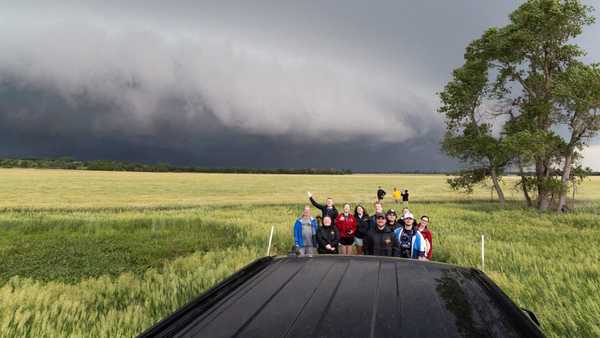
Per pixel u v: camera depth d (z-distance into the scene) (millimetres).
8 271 10422
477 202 43031
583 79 26906
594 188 71438
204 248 13930
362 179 114625
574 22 28547
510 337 1801
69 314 5988
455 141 35750
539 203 32750
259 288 2436
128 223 19984
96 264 11266
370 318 1934
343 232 11273
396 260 3145
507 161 34219
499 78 33094
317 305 2113
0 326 5379
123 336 4984
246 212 27266
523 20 29781
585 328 5176
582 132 29172
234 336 1766
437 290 2396
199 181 85938
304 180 101438
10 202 36500
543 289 6918
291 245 13617
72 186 61188
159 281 8086
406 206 33062
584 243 12820
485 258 10719
